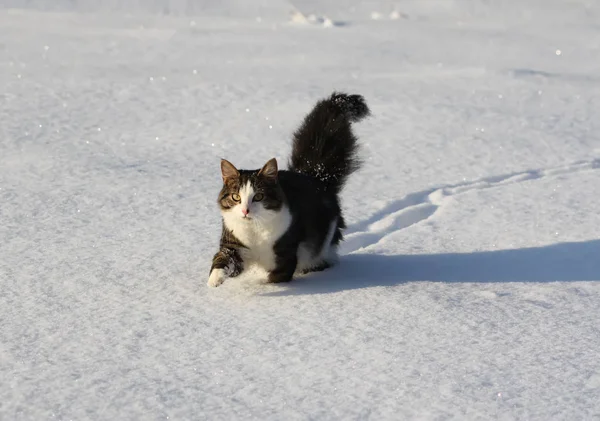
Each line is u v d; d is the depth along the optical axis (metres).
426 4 32.38
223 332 5.38
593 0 32.22
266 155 11.02
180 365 4.88
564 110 13.84
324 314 5.69
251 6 30.89
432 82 16.03
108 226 7.95
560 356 4.98
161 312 5.76
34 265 6.77
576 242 7.70
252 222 6.16
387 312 5.71
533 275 6.78
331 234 6.96
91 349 5.12
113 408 4.36
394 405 4.38
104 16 26.98
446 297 6.06
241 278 6.57
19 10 27.84
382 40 22.34
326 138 7.42
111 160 10.51
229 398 4.46
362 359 4.94
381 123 12.75
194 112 13.32
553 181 9.84
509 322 5.54
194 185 9.47
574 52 20.39
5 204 8.52
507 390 4.54
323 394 4.51
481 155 11.21
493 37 23.19
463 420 4.23
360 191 9.59
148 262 6.90
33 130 11.84
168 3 30.72
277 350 5.08
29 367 4.85
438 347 5.11
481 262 7.14
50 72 16.19
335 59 18.86
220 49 20.05
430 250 7.50
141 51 19.44
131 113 13.15
